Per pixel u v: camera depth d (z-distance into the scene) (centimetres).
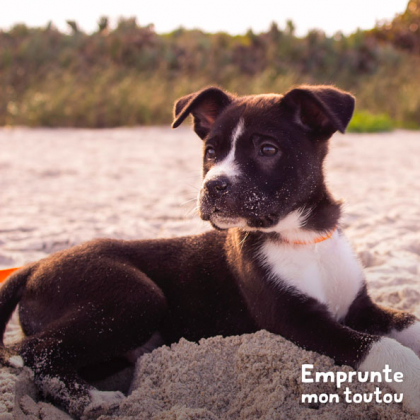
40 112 316
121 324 65
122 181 161
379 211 118
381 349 59
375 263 91
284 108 66
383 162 195
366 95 368
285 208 64
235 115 66
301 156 65
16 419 57
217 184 62
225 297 69
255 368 60
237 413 59
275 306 65
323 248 67
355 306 69
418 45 493
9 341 72
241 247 68
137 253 72
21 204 130
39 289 68
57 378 62
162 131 299
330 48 441
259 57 442
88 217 115
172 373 62
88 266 68
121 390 67
